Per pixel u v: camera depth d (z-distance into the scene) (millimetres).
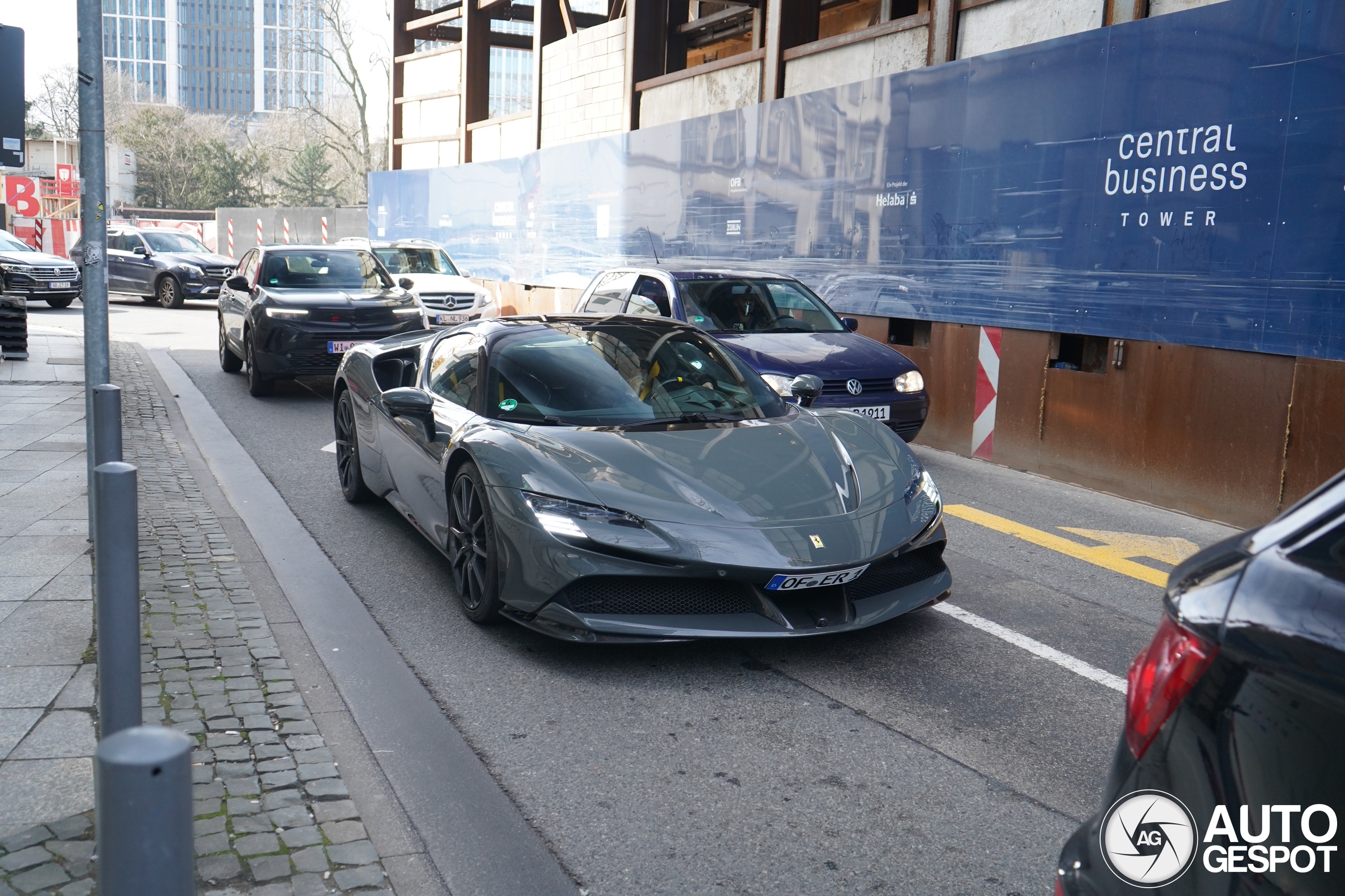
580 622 3760
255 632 4062
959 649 4164
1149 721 1532
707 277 8859
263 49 178000
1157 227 6980
